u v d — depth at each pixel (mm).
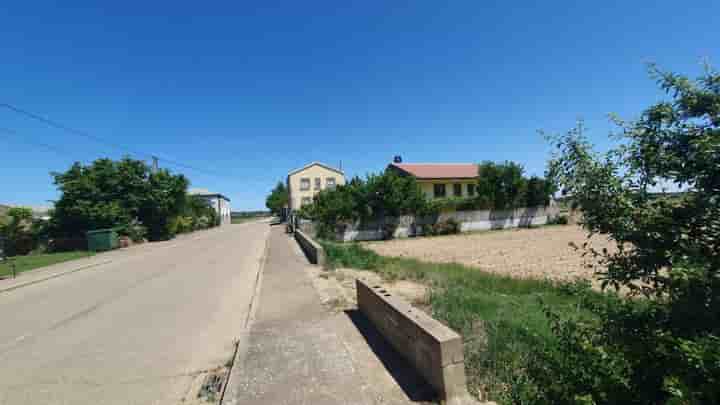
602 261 2475
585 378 2105
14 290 9711
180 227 33000
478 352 3531
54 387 3730
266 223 56438
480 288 6523
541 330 3830
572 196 2613
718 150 1833
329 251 12531
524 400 2684
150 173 26656
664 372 1848
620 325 2178
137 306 7094
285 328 5012
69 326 5938
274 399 3125
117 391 3605
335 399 3076
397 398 3006
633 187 2328
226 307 6699
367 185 20984
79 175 22641
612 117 2434
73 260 16203
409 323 3545
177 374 3967
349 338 4496
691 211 1983
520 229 23156
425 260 11461
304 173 43844
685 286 1857
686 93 2105
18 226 20625
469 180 29656
